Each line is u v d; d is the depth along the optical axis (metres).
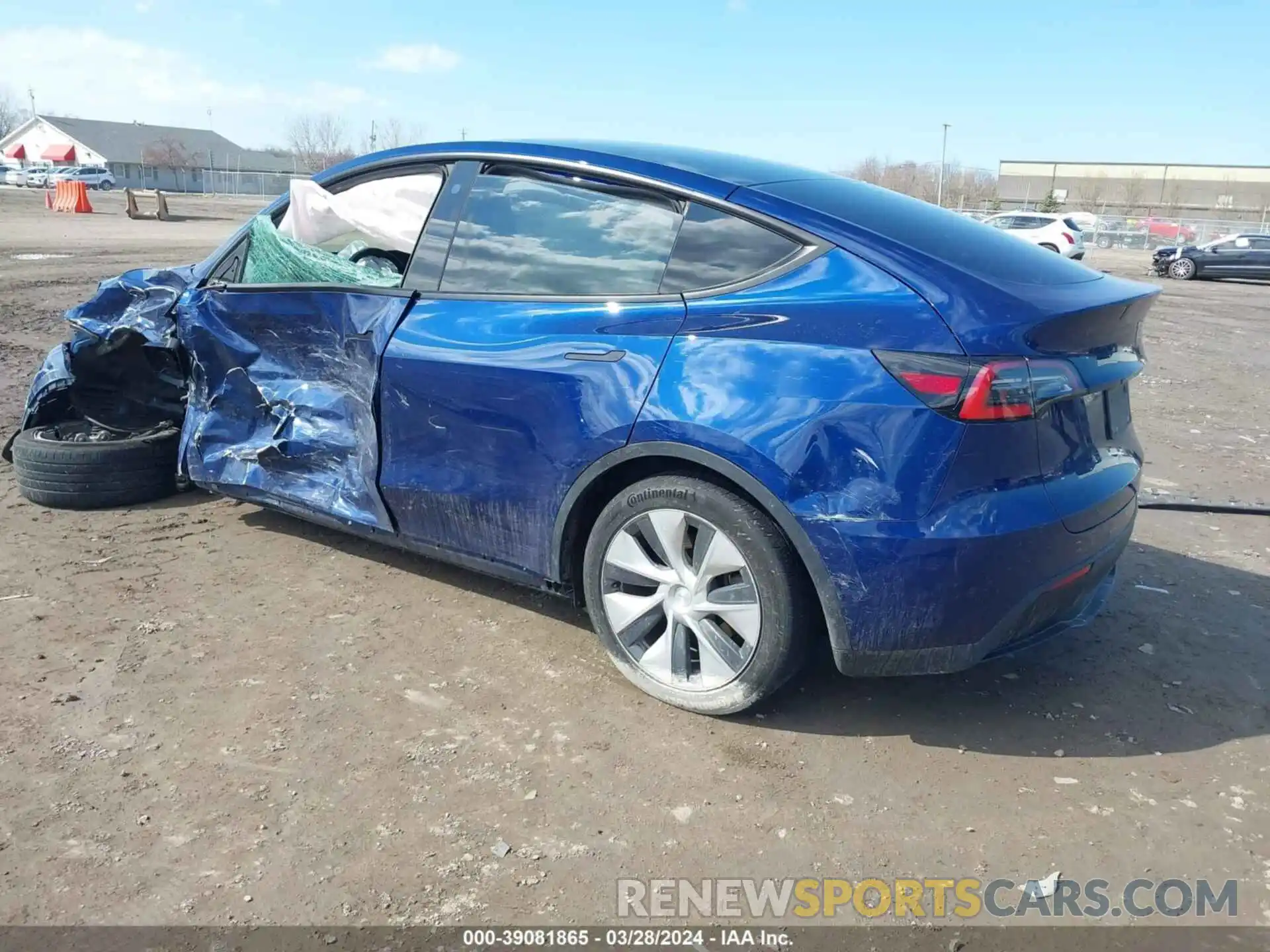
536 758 2.92
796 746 3.03
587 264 3.28
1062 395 2.78
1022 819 2.72
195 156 100.06
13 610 3.72
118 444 4.78
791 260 2.93
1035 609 2.85
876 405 2.69
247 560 4.29
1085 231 42.00
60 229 25.14
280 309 3.99
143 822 2.57
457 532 3.61
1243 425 7.83
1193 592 4.34
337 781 2.78
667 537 3.08
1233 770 2.99
